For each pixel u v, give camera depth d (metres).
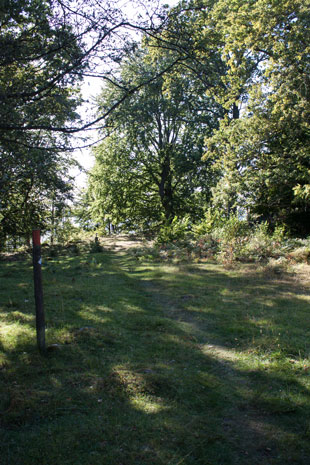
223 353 5.48
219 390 4.32
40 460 3.00
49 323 6.54
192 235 20.23
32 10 6.06
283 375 4.62
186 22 6.97
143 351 5.44
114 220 31.56
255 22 15.28
